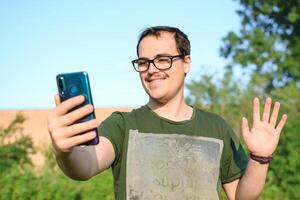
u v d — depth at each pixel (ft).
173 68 4.90
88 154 4.22
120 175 4.81
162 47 4.88
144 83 4.95
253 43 44.01
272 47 43.55
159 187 4.77
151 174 4.78
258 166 4.76
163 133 4.87
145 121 4.89
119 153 4.79
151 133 4.85
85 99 3.78
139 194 4.75
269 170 16.37
